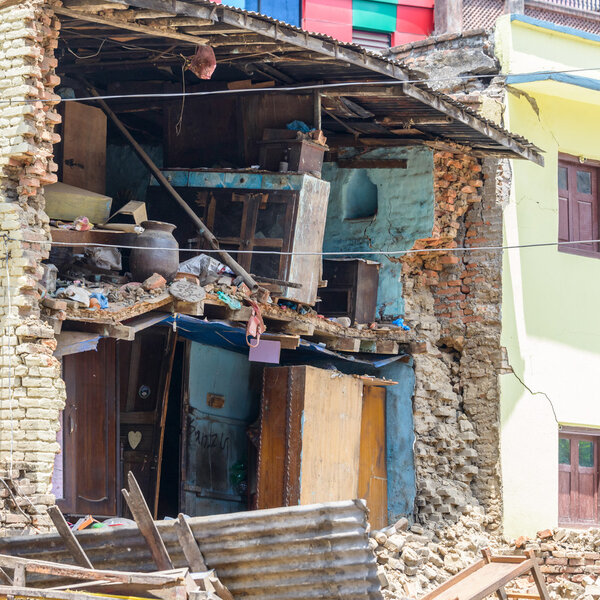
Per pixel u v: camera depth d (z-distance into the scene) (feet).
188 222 64.23
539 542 71.51
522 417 74.13
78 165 63.21
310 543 39.52
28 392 50.11
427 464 72.59
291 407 63.05
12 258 50.72
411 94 62.18
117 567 41.81
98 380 58.70
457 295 75.05
